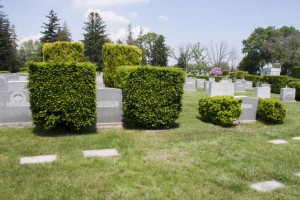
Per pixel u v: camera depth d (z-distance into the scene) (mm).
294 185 5113
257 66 80938
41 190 4480
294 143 8141
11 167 5438
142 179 5043
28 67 7371
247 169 5715
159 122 8930
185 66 80125
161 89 8797
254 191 4809
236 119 10062
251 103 11156
